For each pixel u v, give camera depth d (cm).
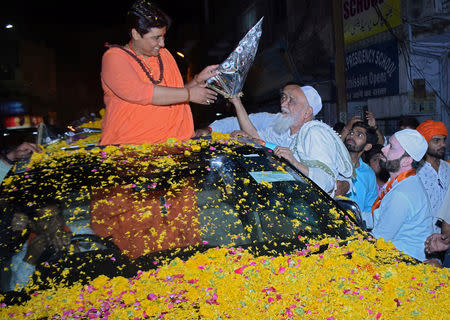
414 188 341
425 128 442
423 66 1028
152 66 322
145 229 261
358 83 1208
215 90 376
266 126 448
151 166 291
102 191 269
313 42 1272
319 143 350
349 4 1217
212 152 311
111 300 202
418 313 187
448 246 313
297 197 290
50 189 267
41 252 240
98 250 246
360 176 479
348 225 268
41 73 3303
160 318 186
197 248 256
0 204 254
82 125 415
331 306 191
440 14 939
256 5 1716
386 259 237
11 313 197
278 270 222
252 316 184
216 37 2262
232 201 287
